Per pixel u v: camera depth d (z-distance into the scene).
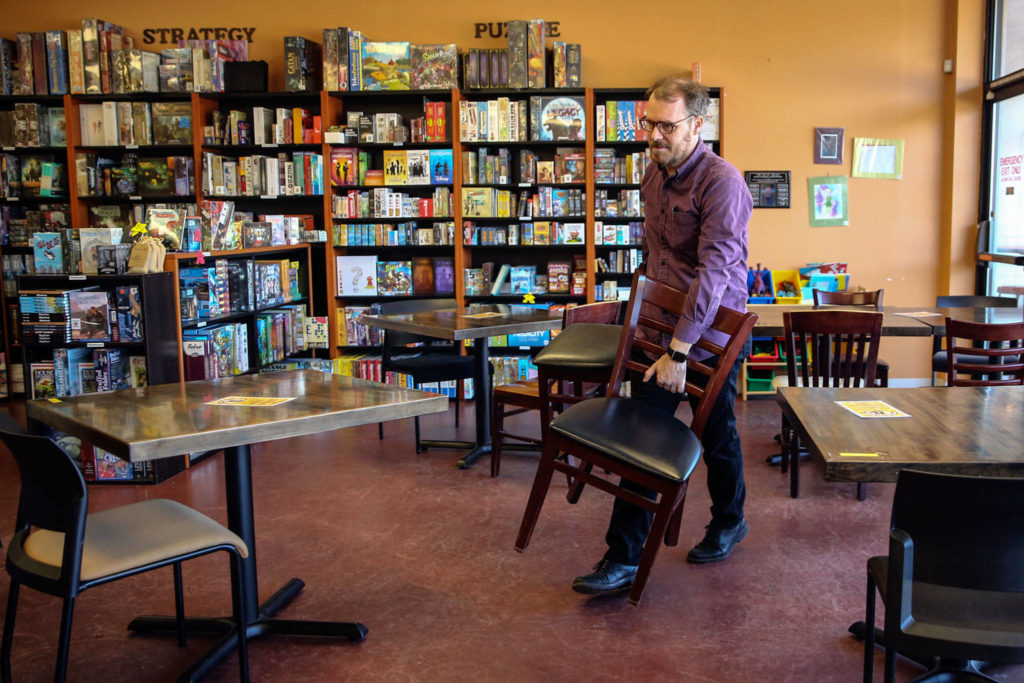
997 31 6.58
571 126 6.60
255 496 4.38
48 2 7.14
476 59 6.61
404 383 6.78
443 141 6.70
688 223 2.96
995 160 6.66
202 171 6.79
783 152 6.94
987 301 5.79
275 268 6.25
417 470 4.82
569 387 4.57
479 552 3.57
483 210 6.75
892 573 1.77
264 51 7.09
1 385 7.05
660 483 2.54
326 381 2.95
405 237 6.86
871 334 4.21
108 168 6.92
